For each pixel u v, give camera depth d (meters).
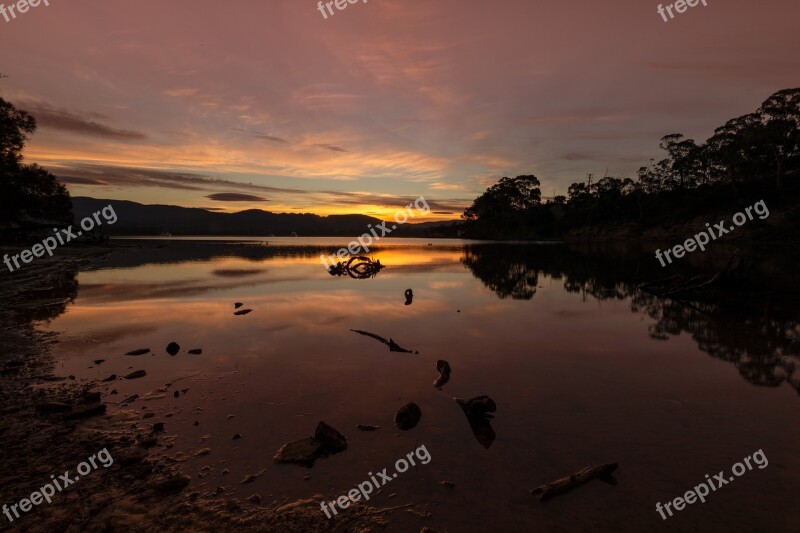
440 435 4.94
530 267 27.47
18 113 33.72
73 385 6.39
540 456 4.50
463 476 4.14
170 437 4.83
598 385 6.52
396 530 3.40
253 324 10.61
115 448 4.56
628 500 3.78
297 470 4.20
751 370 7.18
